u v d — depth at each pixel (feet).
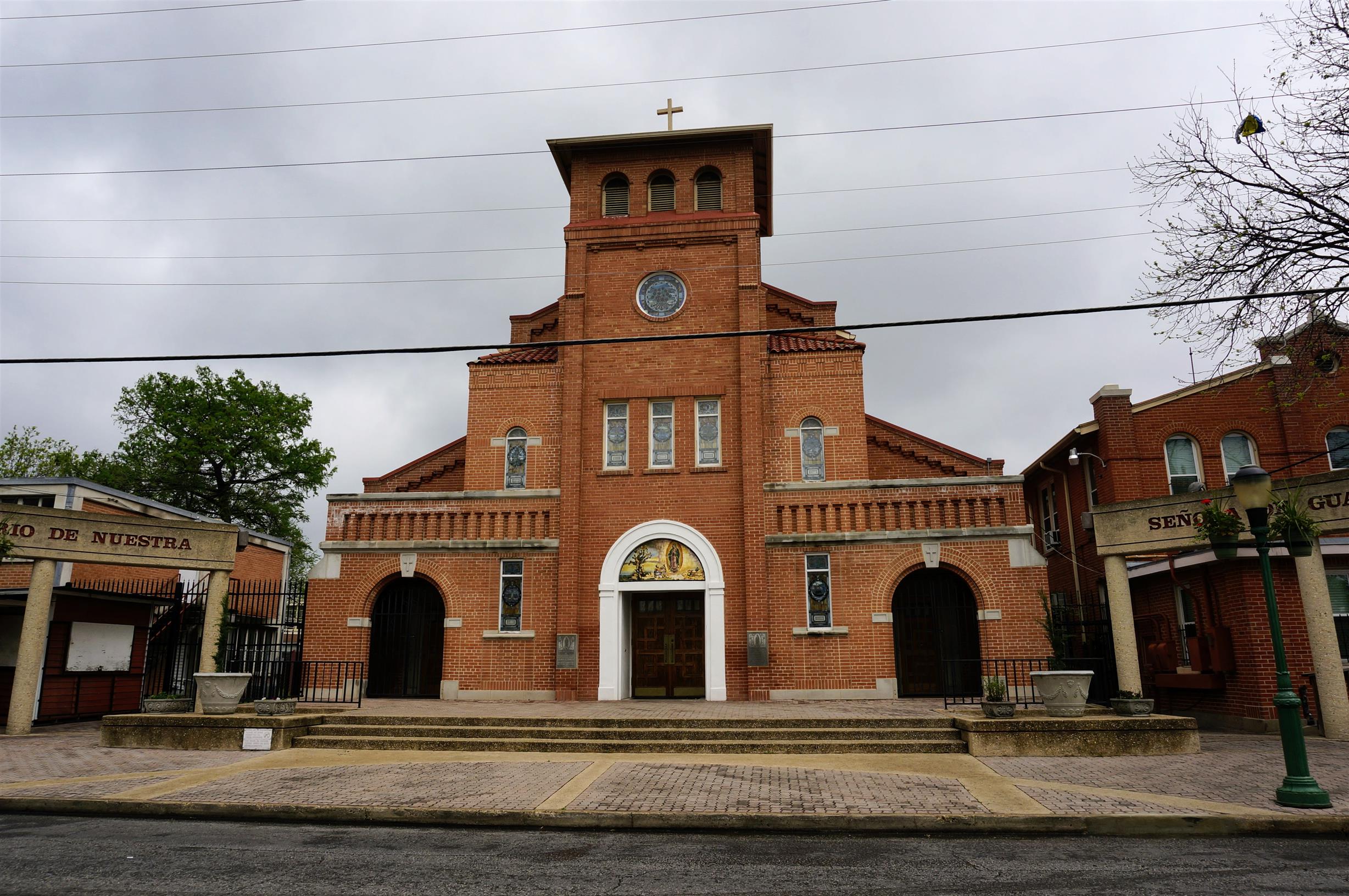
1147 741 47.29
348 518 78.38
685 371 79.00
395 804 35.68
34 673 58.80
